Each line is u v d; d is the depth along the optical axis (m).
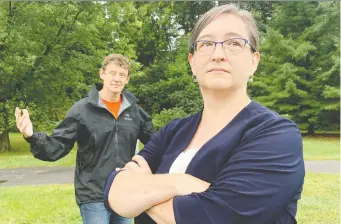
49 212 5.96
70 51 18.06
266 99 23.55
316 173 9.48
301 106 23.98
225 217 1.10
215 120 1.32
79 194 3.08
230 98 1.30
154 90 23.12
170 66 22.92
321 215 5.73
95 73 17.97
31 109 16.47
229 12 1.31
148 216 1.29
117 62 3.13
